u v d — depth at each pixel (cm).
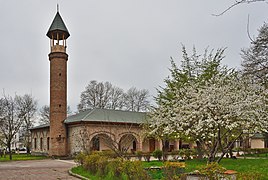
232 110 1292
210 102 1315
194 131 1377
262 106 1399
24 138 5947
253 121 1312
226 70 2377
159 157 2711
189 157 2591
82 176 1653
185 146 4338
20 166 2575
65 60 3941
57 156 3722
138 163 1198
